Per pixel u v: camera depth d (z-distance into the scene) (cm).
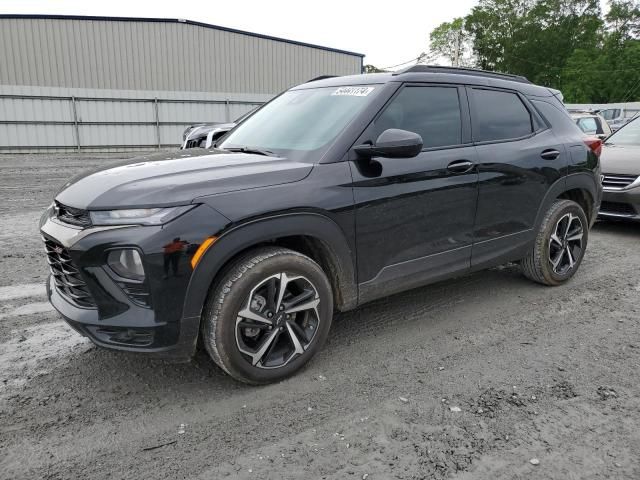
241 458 236
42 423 261
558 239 453
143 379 305
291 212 281
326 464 232
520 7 5825
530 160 411
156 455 238
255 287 276
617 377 310
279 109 395
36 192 1020
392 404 279
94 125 2303
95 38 2412
